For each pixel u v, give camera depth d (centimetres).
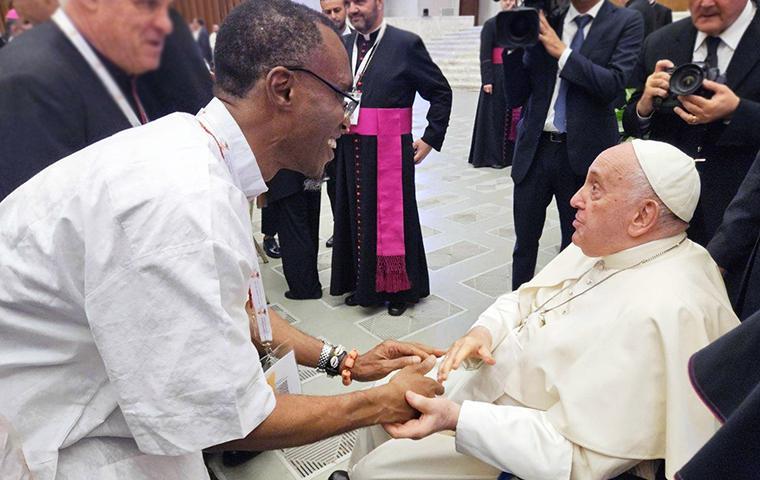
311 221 285
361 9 232
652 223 113
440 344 244
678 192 111
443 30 1548
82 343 75
